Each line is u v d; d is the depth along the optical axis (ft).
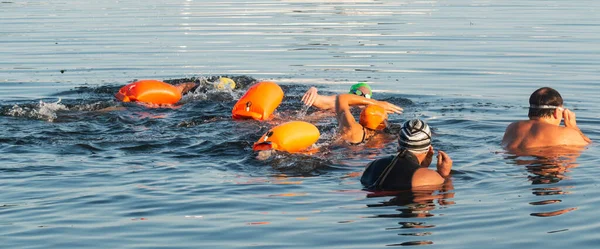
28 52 54.54
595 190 21.40
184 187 22.53
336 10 82.79
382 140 28.94
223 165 25.29
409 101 38.04
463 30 64.80
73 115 33.68
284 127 26.63
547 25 67.05
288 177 23.68
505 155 26.18
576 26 65.82
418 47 56.39
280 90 34.24
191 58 52.54
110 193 21.93
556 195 21.03
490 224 18.67
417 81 44.11
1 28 66.69
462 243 17.39
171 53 54.39
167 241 17.90
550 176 23.13
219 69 48.55
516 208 19.89
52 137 29.37
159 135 29.96
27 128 30.96
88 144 28.09
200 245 17.60
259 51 55.31
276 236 18.10
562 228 18.28
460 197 21.04
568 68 47.11
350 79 45.11
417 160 23.16
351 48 56.39
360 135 28.63
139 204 20.86
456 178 23.08
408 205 20.35
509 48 55.21
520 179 22.86
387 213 19.71
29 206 20.76
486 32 63.26
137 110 35.45
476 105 37.01
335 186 22.52
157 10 82.02
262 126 31.81
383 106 30.07
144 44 58.29
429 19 73.10
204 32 64.80
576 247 17.01
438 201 20.70
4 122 31.94
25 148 27.55
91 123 32.14
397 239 17.74
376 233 18.16
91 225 19.12
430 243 17.43
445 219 19.13
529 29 64.59
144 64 50.26
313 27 67.87
